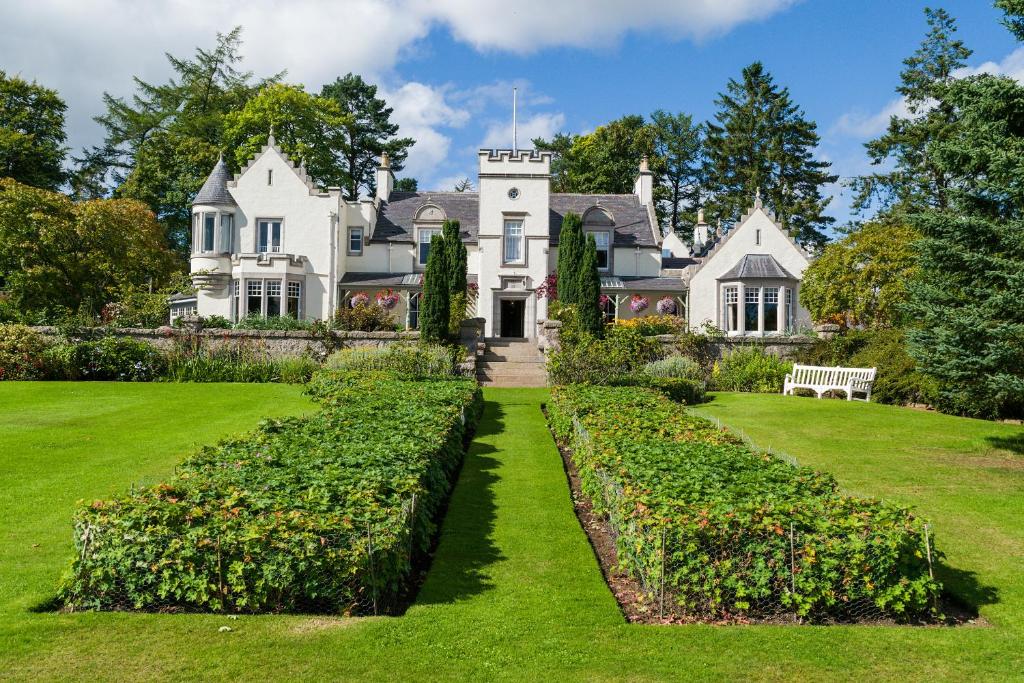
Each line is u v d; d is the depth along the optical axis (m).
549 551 8.47
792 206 57.50
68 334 24.11
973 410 17.86
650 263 37.44
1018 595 7.25
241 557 6.62
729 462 8.98
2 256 30.89
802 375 23.11
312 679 5.50
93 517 6.74
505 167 35.62
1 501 9.91
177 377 23.34
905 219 12.58
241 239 35.22
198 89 51.25
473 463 12.71
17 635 6.12
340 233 36.16
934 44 44.34
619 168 58.84
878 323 28.17
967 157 12.23
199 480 7.96
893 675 5.67
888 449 13.98
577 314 26.45
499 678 5.56
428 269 25.20
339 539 6.69
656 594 6.92
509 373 25.28
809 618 6.67
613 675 5.62
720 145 59.81
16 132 40.97
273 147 35.44
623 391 16.48
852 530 6.71
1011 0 11.71
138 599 6.64
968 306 11.69
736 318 34.12
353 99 60.88
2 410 16.91
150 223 39.75
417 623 6.47
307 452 9.30
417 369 22.14
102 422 15.55
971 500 10.40
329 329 25.62
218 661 5.73
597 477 9.49
